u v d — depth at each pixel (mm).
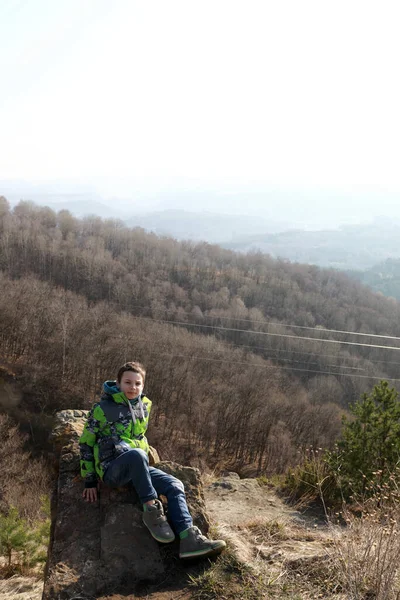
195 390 49969
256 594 3473
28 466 28781
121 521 3943
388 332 66750
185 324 59906
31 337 53656
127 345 50406
